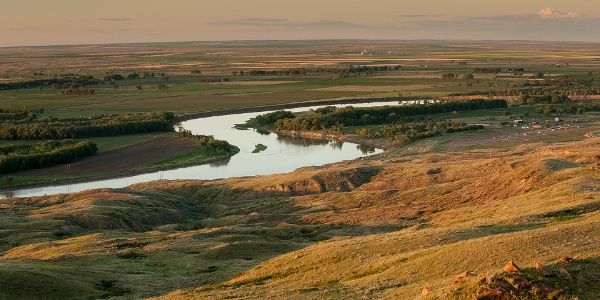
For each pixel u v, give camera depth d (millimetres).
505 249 51656
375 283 51688
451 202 110750
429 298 42500
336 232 97438
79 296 62438
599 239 50625
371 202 127125
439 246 58656
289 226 106938
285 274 63500
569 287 40344
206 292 58750
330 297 49375
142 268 75188
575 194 81312
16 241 99125
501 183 111125
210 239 91750
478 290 40656
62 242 93625
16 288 60781
